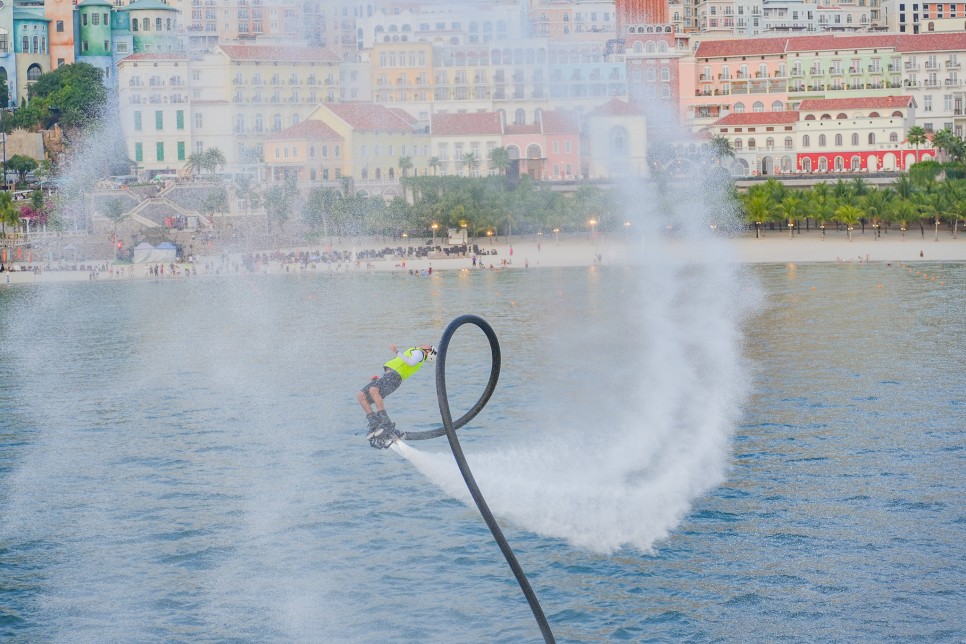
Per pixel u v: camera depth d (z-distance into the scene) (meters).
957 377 94.94
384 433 28.45
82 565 59.47
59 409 94.81
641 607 53.06
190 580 57.50
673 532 60.66
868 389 91.69
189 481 72.62
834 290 155.88
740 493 66.31
